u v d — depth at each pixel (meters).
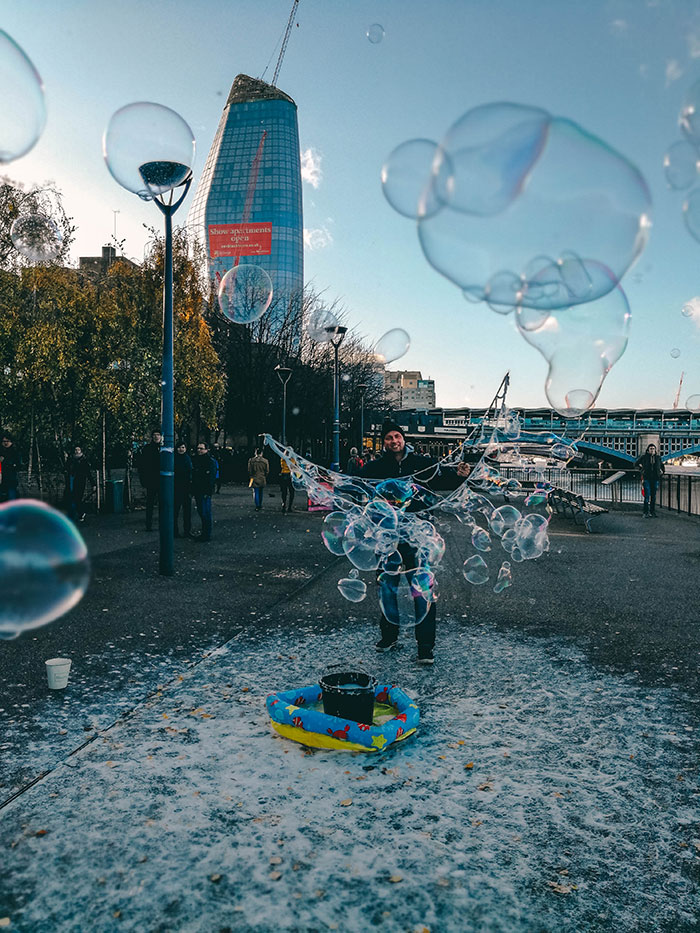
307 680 4.07
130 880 2.15
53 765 2.92
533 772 2.92
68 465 13.34
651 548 10.06
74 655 4.53
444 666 4.38
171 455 7.44
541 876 2.20
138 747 3.11
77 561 2.84
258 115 114.94
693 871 2.24
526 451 10.02
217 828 2.45
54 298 13.72
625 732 3.35
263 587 6.93
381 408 42.25
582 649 4.77
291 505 15.36
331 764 2.97
